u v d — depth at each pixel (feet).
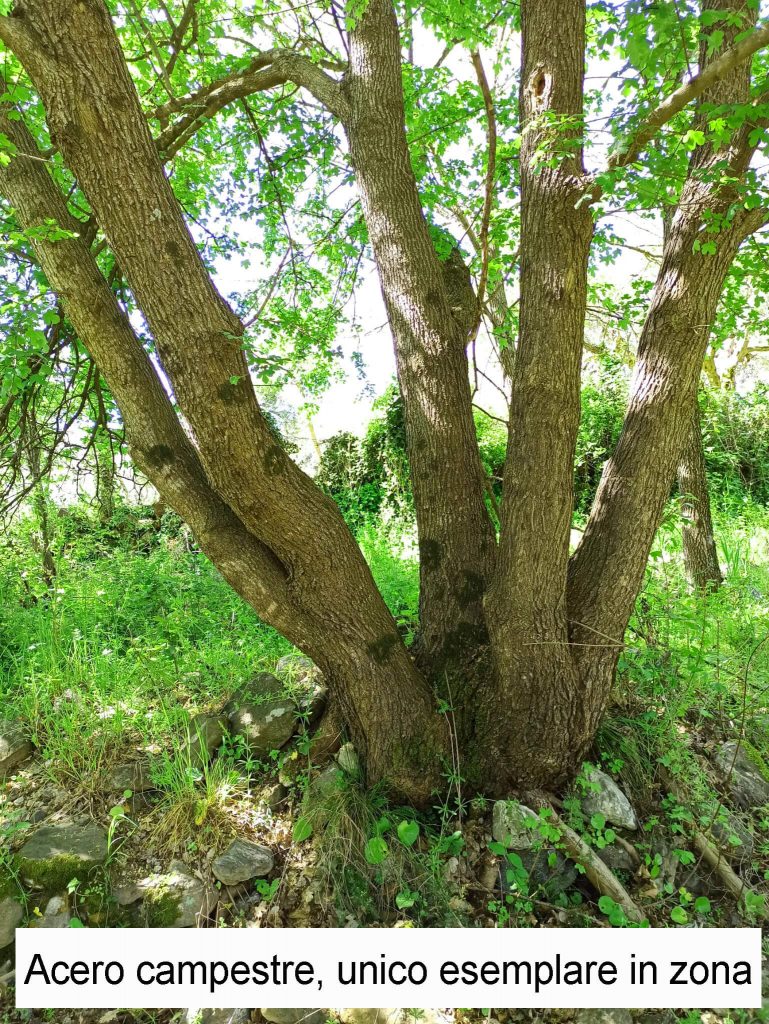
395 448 29.50
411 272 9.58
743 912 8.04
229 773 9.16
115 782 9.14
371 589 8.87
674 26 5.32
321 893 7.97
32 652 11.81
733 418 29.45
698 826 8.80
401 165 9.71
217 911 7.97
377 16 9.69
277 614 8.59
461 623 9.39
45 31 6.28
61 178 12.98
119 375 8.25
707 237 7.52
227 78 11.68
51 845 8.27
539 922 7.86
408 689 8.82
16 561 15.47
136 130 6.79
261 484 7.79
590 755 9.30
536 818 8.09
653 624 11.46
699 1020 6.95
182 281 7.08
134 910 7.88
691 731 10.43
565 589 8.51
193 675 11.02
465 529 9.57
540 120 7.35
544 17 7.59
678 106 5.95
